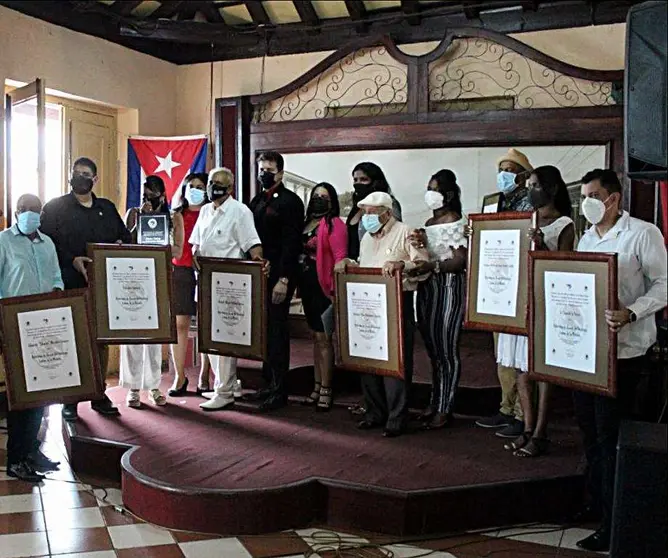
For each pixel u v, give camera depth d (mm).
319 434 4207
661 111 2473
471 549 3176
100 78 6418
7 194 5449
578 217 5699
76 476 4055
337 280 4191
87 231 4473
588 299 3080
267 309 4551
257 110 6812
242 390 5273
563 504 3531
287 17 6703
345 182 6414
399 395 4176
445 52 6098
